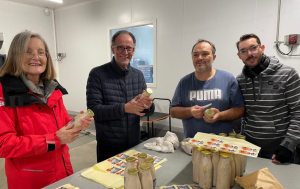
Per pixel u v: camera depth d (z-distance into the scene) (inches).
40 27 181.3
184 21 125.1
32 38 42.4
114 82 66.0
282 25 97.9
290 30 96.5
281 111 60.7
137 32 148.8
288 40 94.6
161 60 137.4
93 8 164.7
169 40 132.3
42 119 44.0
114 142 65.5
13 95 39.9
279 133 60.6
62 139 41.2
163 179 42.5
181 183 41.0
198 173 39.8
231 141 43.5
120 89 66.7
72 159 119.9
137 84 71.6
